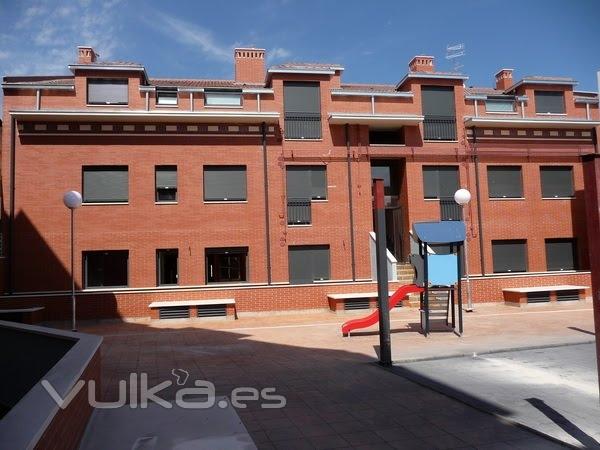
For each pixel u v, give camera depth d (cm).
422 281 1361
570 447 524
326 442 554
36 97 1908
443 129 2192
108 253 1923
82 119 1891
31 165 1877
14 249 1833
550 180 2286
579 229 2264
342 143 2094
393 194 2245
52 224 1867
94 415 635
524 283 2050
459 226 1339
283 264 2006
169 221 1945
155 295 1816
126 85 1981
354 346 1198
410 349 1115
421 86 2195
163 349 1205
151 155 1956
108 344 1301
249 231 1998
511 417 624
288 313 1884
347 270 2045
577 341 1133
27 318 1605
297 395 748
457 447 535
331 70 2086
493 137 2223
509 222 2203
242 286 1878
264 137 2031
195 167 1981
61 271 1855
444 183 2184
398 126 2158
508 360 971
